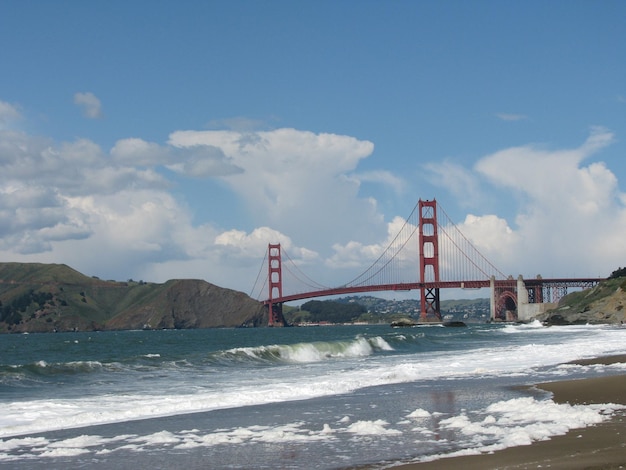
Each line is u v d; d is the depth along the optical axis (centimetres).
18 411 1992
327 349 4603
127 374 3162
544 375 2798
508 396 2133
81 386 2688
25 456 1397
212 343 8675
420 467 1195
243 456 1354
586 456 1218
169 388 2592
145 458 1360
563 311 15200
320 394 2314
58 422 1794
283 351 4288
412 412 1848
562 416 1658
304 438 1515
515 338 7144
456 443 1407
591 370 2970
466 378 2756
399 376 2844
